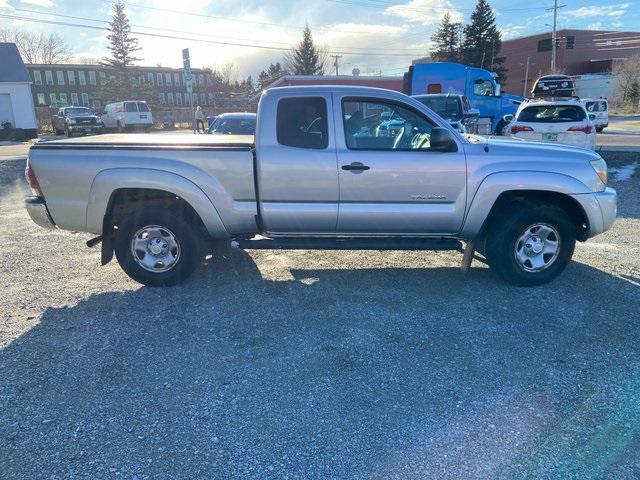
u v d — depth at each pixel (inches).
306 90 193.3
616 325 168.1
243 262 239.3
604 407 123.7
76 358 149.6
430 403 126.0
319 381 136.2
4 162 597.6
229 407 125.1
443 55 2412.6
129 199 204.7
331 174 191.9
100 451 109.8
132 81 2340.1
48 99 2827.3
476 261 239.8
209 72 3341.5
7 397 129.5
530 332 163.6
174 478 101.9
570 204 203.2
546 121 490.0
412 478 101.4
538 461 105.7
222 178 193.6
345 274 221.3
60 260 246.7
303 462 106.2
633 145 711.1
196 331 166.6
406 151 193.5
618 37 2837.1
